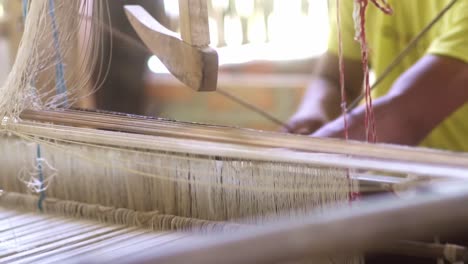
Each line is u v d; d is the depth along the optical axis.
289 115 3.06
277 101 3.09
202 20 0.77
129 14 0.88
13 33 1.41
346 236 0.30
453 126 1.30
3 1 1.43
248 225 0.83
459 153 0.64
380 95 1.43
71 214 0.98
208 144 0.78
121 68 1.56
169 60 0.80
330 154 0.71
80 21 0.90
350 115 1.13
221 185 0.86
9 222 0.96
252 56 3.10
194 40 0.77
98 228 0.92
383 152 0.67
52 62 0.91
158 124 0.83
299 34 3.03
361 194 0.77
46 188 1.00
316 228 0.30
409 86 1.16
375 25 1.40
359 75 1.42
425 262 0.71
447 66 1.16
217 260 0.30
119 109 1.58
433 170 0.61
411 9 1.35
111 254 0.79
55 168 1.00
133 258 0.32
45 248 0.84
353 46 1.40
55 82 0.92
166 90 3.05
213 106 3.13
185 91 3.08
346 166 0.68
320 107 1.38
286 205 0.82
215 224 0.86
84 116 0.87
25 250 0.84
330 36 1.45
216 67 0.77
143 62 1.64
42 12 0.88
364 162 0.67
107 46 0.99
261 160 0.79
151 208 0.93
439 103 1.15
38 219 0.97
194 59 0.77
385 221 0.30
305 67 3.07
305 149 0.73
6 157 1.06
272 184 0.83
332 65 1.43
